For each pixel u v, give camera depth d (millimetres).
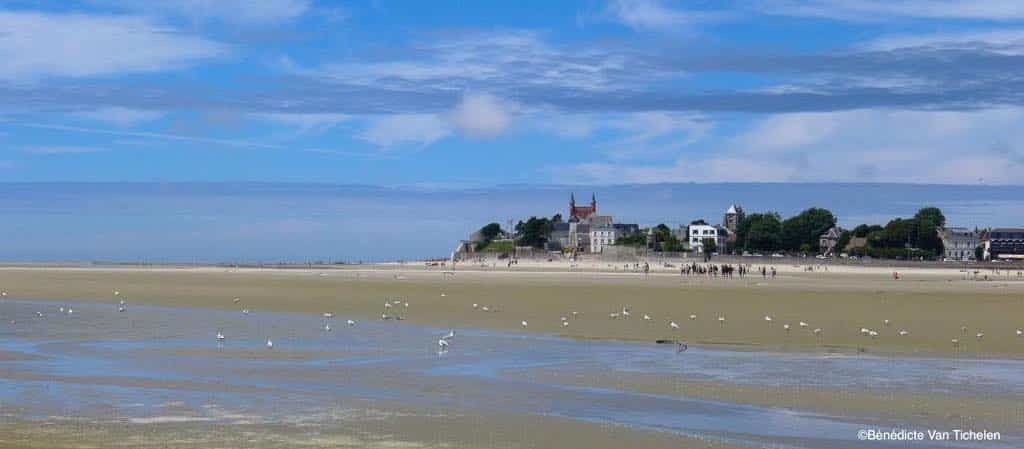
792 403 29438
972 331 49469
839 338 47000
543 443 24188
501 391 31594
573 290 88312
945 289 95062
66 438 24703
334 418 27125
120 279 119188
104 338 47812
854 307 66688
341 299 76562
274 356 40500
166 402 29562
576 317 59281
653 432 25375
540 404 29344
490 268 192500
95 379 34219
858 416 27531
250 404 29203
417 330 51688
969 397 30281
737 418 27234
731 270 144500
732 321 56000
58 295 84688
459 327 53281
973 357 39938
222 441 24391
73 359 39938
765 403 29422
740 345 44500
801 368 36625
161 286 99250
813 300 74000
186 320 58375
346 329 52312
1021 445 24266
